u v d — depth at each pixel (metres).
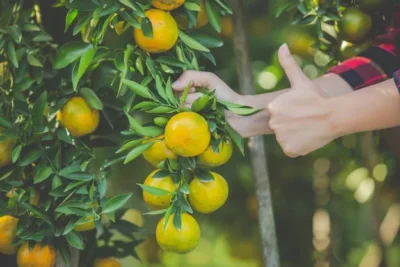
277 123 1.71
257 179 1.98
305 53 2.48
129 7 1.71
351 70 1.80
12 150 1.83
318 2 1.90
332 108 1.69
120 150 1.71
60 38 2.02
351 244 2.72
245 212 2.64
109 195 2.85
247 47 2.01
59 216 1.82
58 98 1.88
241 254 2.70
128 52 1.72
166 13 1.74
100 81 1.87
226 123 1.71
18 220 1.84
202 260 4.11
